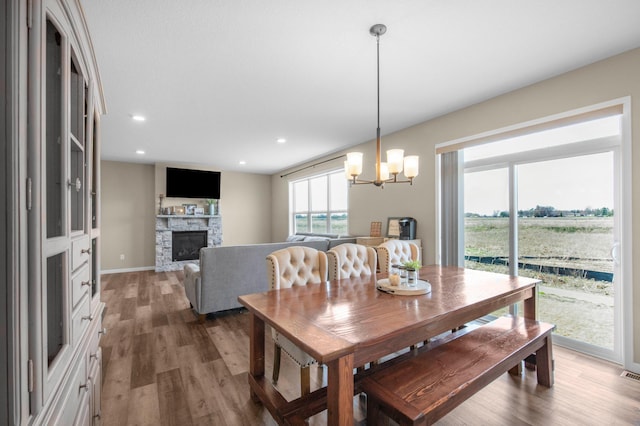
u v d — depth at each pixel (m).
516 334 2.03
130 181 6.58
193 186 6.93
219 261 3.49
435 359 1.68
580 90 2.50
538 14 1.84
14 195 0.71
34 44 0.78
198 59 2.34
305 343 1.20
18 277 0.72
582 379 2.19
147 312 3.77
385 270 2.78
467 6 1.76
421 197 3.91
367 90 2.93
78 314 1.17
